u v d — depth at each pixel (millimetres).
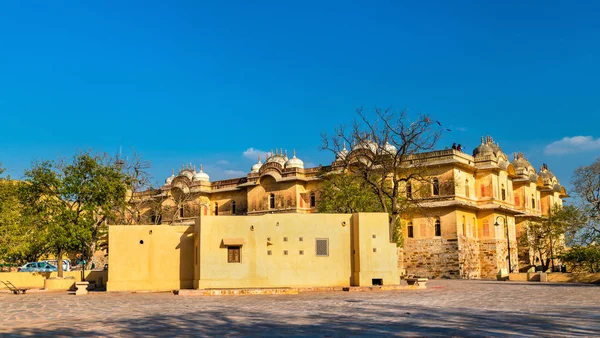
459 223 60250
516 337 14383
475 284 42125
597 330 15523
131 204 55125
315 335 15180
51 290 37938
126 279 35375
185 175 79938
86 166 43438
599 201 49469
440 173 61125
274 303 25062
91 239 44250
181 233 36188
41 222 42812
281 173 71500
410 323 17406
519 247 72625
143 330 16422
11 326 17531
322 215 35500
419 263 61250
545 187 81688
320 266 35000
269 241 34750
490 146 69188
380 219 35344
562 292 31547
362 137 47344
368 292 31906
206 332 15945
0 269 53250
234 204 77625
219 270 34094
